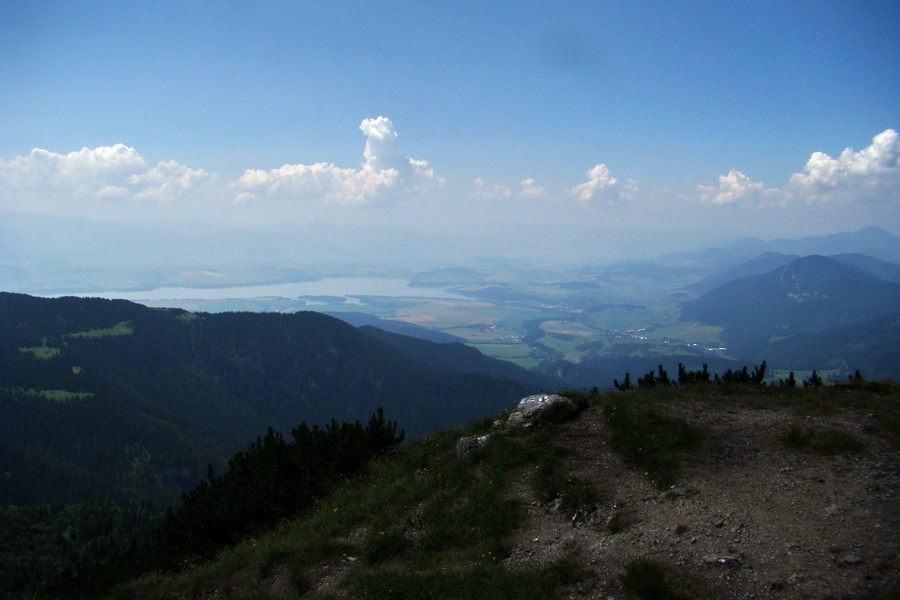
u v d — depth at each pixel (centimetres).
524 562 835
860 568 642
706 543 761
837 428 1101
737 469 983
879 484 844
